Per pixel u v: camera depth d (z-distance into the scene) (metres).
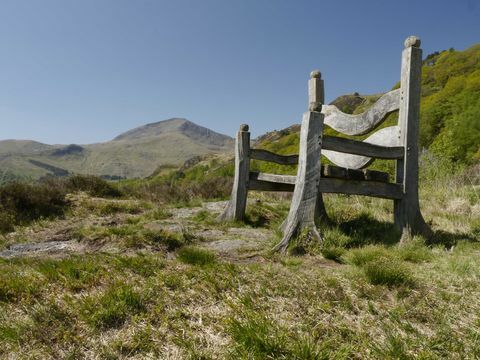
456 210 7.48
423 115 36.12
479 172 12.62
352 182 5.44
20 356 2.39
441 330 2.61
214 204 9.73
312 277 3.57
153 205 9.59
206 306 3.03
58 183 11.17
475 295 3.18
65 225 7.24
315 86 7.62
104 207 8.88
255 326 2.54
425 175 12.80
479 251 4.76
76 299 3.10
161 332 2.64
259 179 7.48
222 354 2.36
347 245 5.09
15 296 3.22
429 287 3.34
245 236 5.95
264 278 3.54
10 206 8.14
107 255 4.47
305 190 5.14
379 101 6.10
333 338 2.50
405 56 5.64
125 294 3.00
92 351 2.45
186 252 4.30
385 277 3.37
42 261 4.23
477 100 33.72
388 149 5.52
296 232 5.03
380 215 6.99
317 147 5.23
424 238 5.39
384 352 2.35
